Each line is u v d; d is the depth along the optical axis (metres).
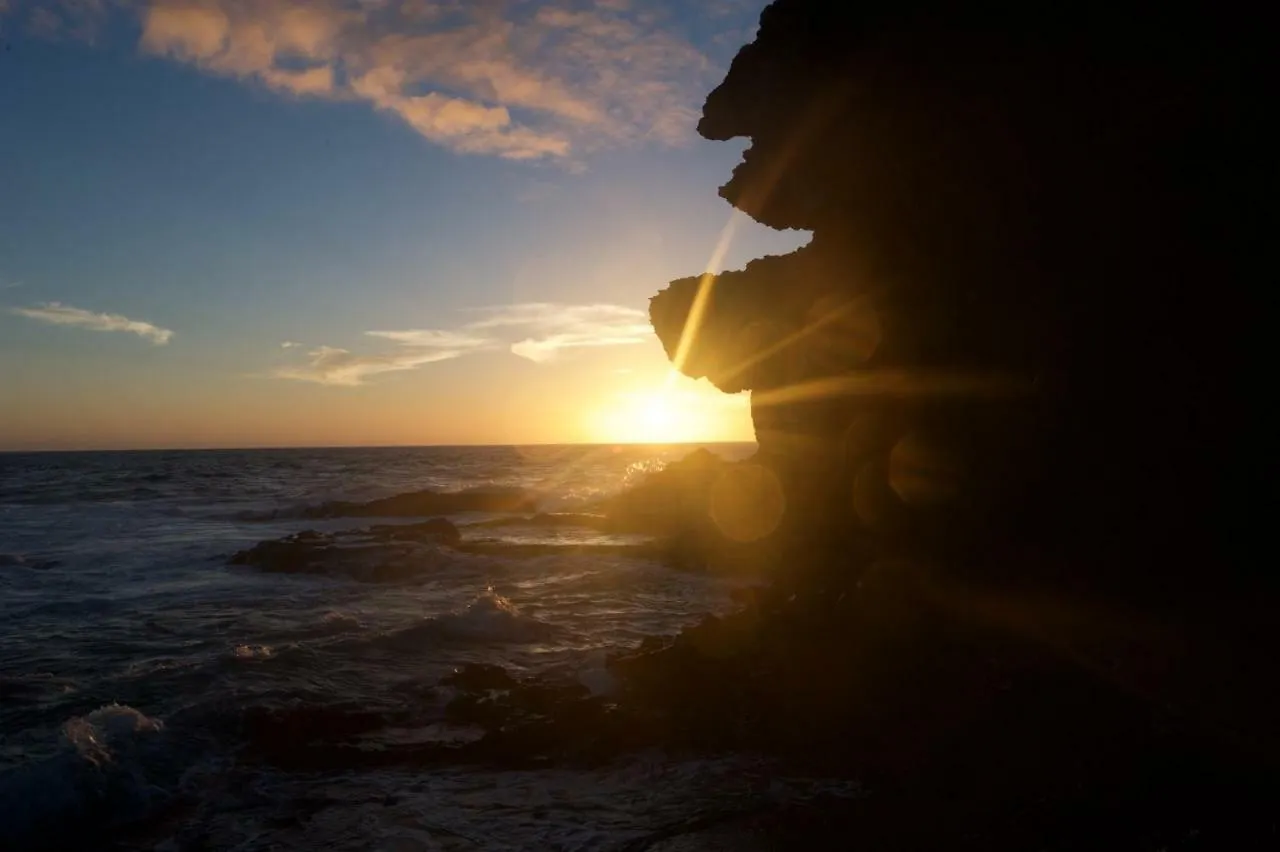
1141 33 6.66
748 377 11.96
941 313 8.79
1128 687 5.88
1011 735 5.76
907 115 8.67
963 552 8.19
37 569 17.30
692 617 12.28
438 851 4.96
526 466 73.50
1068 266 7.38
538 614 12.46
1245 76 6.08
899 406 9.21
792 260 11.05
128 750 6.29
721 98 10.69
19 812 5.36
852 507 9.92
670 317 12.17
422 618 12.12
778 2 9.76
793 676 7.52
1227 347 6.25
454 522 26.52
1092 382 7.20
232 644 10.43
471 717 7.25
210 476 57.25
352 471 64.44
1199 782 4.61
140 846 5.15
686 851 4.81
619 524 24.42
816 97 9.52
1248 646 5.70
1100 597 6.85
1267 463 6.00
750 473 17.14
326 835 5.21
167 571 17.03
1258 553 6.01
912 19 8.41
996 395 8.10
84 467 77.25
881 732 6.28
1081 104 7.16
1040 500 7.58
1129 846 4.19
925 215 8.84
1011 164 7.80
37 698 8.02
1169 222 6.59
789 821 5.07
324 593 14.43
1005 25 7.61
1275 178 5.96
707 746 6.38
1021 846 4.41
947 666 7.07
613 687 7.95
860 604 8.60
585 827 5.18
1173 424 6.56
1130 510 6.82
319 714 7.09
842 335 10.10
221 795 5.81
